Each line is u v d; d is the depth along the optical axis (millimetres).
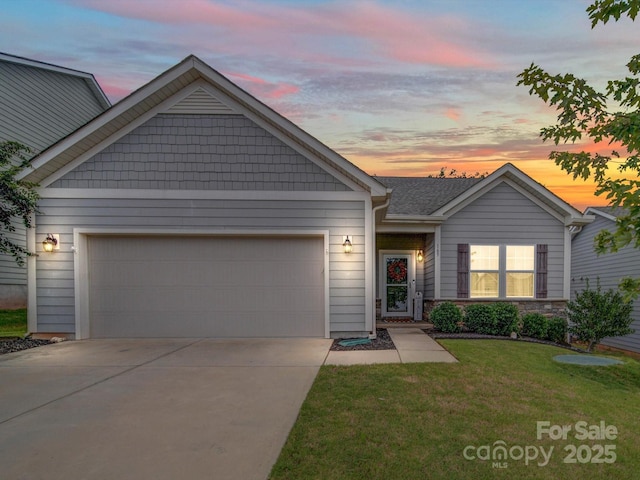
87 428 3568
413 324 10445
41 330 7980
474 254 10555
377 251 11836
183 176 8000
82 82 15328
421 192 12406
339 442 3240
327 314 7980
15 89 12367
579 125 3094
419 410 3949
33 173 7668
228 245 8188
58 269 7969
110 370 5590
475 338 8148
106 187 7969
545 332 9141
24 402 4277
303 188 8016
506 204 10578
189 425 3613
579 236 15930
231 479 2703
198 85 8008
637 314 12531
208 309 8148
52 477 2742
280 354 6555
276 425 3596
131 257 8156
